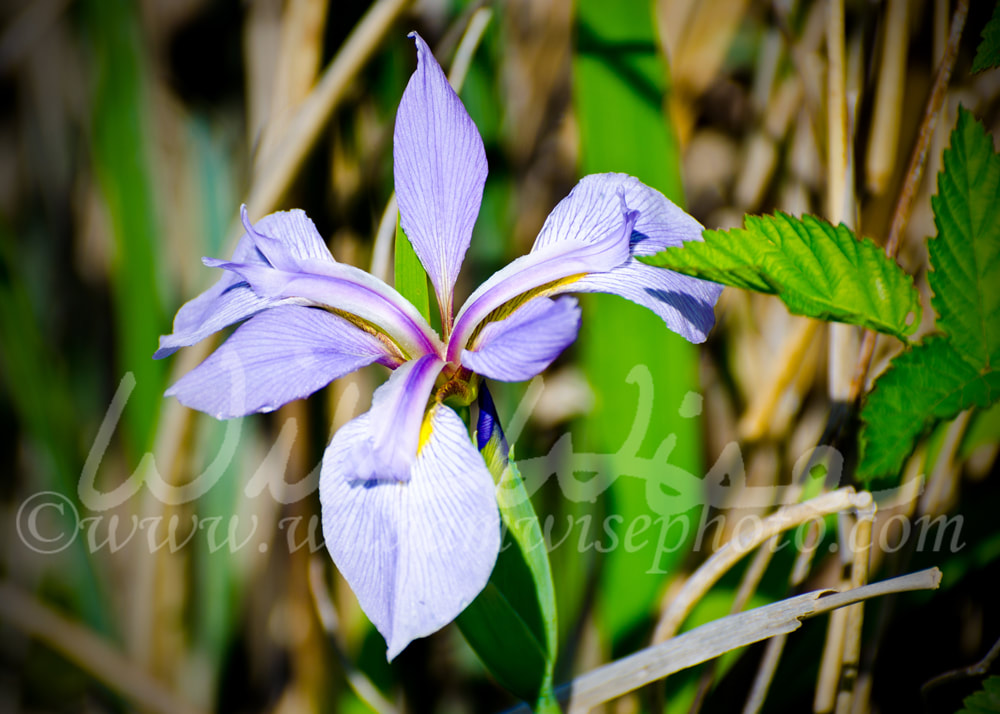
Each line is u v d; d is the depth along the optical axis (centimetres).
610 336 37
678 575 38
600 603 37
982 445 36
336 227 41
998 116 39
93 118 40
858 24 40
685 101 41
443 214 33
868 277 31
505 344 30
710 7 40
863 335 36
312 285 32
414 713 40
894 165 38
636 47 36
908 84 38
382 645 39
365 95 41
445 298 33
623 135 36
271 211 38
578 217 33
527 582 31
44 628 39
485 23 39
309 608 40
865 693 35
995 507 37
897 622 38
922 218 39
